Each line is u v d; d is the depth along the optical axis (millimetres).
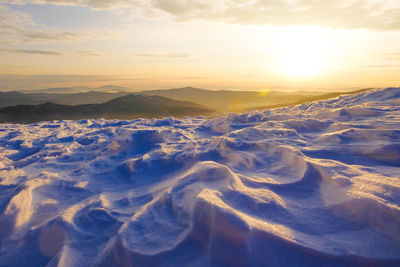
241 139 4570
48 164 4254
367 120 4902
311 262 1397
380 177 2254
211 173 2484
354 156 3146
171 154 4234
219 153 3986
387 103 6254
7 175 3586
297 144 3934
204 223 1657
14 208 2367
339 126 4668
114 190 3127
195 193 2133
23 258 1908
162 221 1927
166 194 2264
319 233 1646
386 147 3045
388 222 1540
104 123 10008
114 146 5137
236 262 1408
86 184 3289
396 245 1408
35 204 2629
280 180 2607
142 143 5340
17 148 6000
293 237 1537
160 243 1662
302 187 2410
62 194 2961
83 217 2316
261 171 3002
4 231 2156
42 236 2092
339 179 2285
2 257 1924
